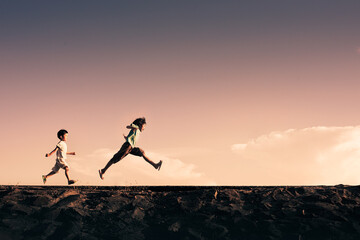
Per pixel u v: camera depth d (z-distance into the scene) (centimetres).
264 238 505
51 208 612
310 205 584
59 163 856
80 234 537
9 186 799
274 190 663
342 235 496
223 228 538
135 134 806
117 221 575
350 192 630
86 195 685
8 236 527
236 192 664
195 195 652
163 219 578
